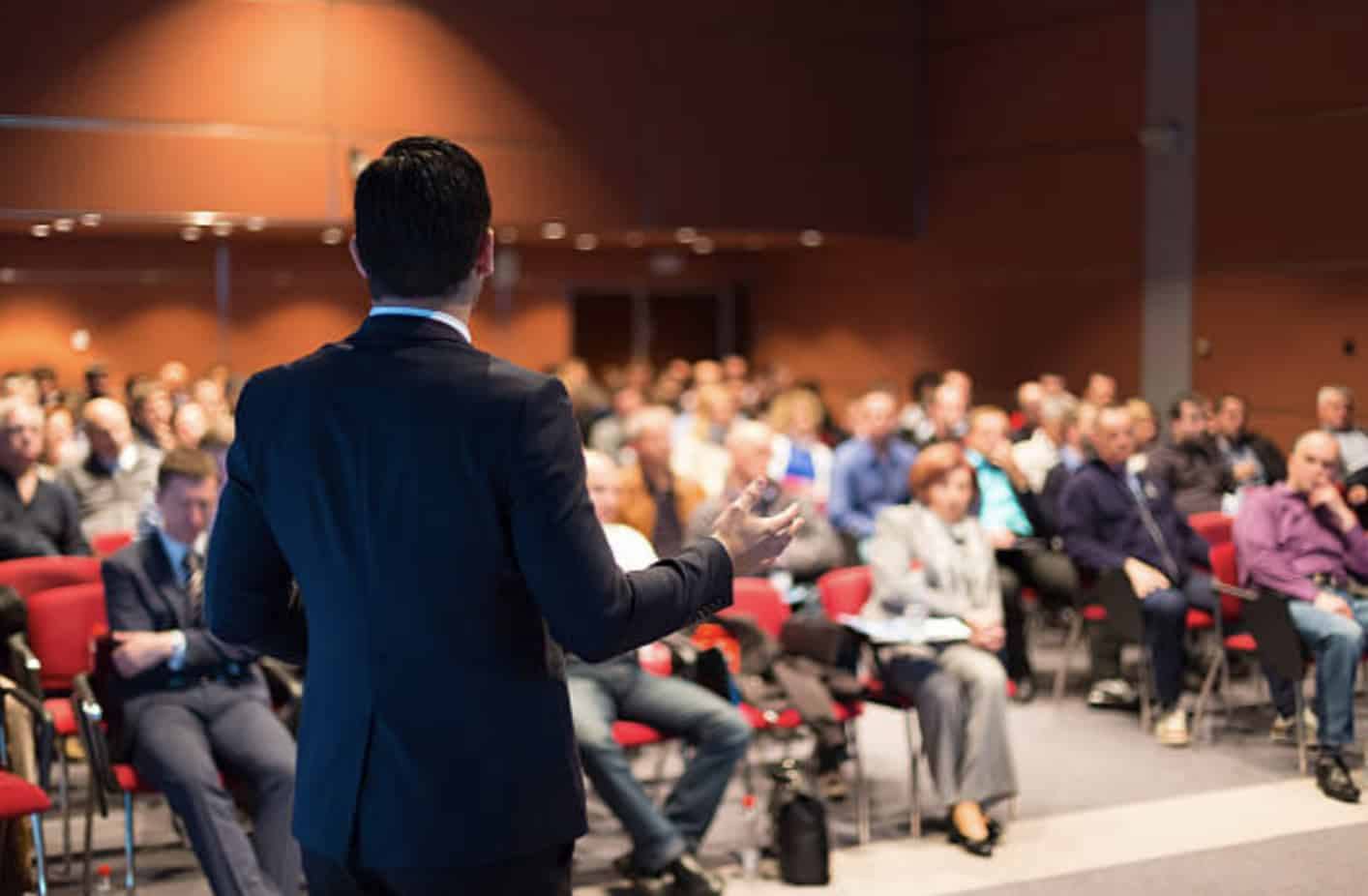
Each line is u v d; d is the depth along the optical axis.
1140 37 10.88
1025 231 11.85
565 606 1.74
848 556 7.81
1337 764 5.69
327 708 1.82
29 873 4.29
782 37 11.86
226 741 4.41
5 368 12.70
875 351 13.55
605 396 11.08
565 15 11.00
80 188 9.66
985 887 4.77
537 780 1.81
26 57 9.49
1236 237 10.21
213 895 4.51
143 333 13.12
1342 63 9.47
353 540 1.79
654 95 11.35
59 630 5.07
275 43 10.09
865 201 12.36
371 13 10.37
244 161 10.05
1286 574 5.95
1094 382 10.22
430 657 1.76
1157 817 5.46
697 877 4.58
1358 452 8.43
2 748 4.71
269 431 1.86
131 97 9.75
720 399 9.28
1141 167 10.91
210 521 4.55
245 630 1.97
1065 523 7.07
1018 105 11.83
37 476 6.52
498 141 10.84
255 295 13.44
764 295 15.09
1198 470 8.37
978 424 7.84
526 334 14.62
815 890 4.77
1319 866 4.89
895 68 12.43
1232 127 10.23
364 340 1.85
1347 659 5.71
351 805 1.78
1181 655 6.50
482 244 1.88
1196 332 10.52
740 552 1.94
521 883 1.82
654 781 5.70
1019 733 6.66
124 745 4.40
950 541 5.64
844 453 8.10
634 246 14.22
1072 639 7.20
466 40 10.68
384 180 1.83
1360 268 9.38
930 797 5.80
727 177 11.67
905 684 5.31
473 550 1.76
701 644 5.20
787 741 6.19
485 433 1.75
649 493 6.79
